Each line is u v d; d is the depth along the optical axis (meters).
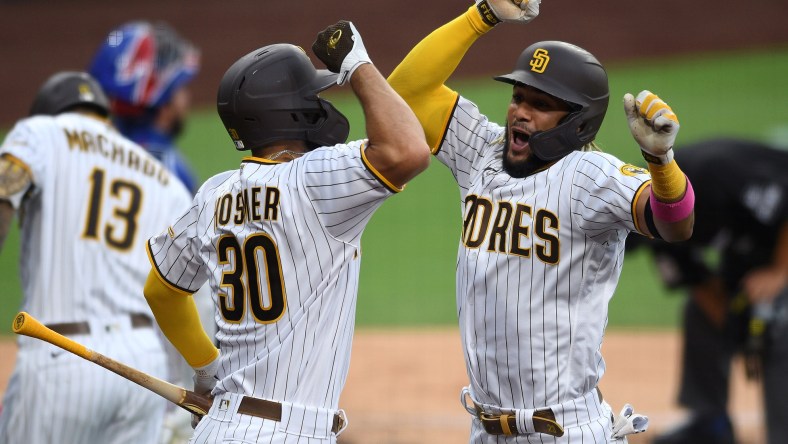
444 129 15.98
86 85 20.08
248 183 14.22
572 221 14.16
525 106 14.60
